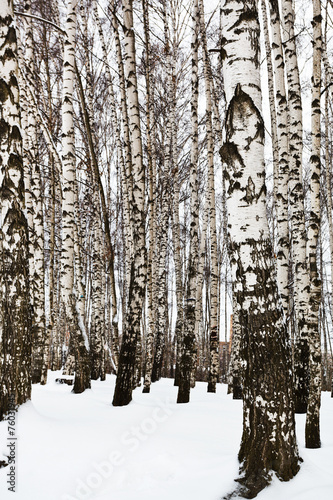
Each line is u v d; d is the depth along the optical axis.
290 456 3.21
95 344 13.26
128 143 10.46
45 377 10.65
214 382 11.15
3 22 4.70
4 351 4.36
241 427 5.09
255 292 3.40
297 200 7.72
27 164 10.83
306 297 7.65
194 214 8.79
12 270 4.54
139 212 7.45
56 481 3.34
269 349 3.32
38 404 6.14
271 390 3.28
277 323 3.38
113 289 12.12
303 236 7.70
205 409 6.69
